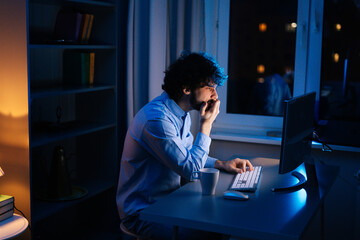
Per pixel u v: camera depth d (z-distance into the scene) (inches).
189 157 77.5
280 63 117.6
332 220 111.2
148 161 79.7
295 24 114.7
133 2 107.9
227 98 123.1
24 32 81.7
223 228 59.1
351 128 113.3
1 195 83.6
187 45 111.8
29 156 85.3
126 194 80.9
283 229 57.7
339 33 111.2
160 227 75.5
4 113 86.0
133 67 111.5
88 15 102.3
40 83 104.1
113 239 113.8
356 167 107.2
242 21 119.3
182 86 79.0
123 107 115.5
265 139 113.1
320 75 113.7
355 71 111.3
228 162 86.0
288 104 70.1
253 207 66.0
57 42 96.7
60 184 98.8
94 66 111.3
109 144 112.5
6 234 74.2
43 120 106.4
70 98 114.3
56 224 114.5
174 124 79.7
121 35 112.1
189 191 73.3
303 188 76.1
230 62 122.0
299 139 76.8
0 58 84.7
